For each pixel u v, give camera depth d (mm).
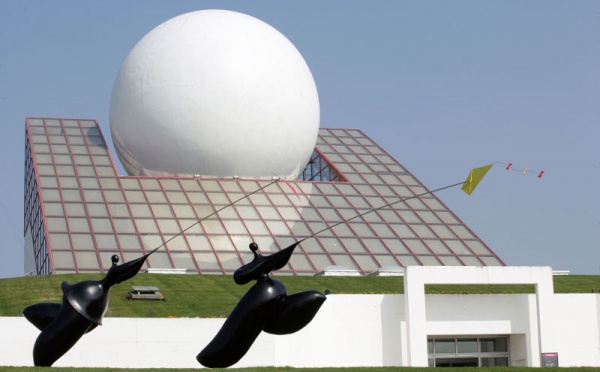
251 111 69875
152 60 70750
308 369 29219
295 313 21656
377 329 43094
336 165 75812
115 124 72312
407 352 43094
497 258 61594
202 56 70188
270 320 21891
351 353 42625
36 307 23406
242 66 70375
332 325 42625
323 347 42281
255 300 21688
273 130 70562
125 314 43188
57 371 26031
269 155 70688
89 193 64625
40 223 63000
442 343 45125
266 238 61188
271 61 71562
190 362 40000
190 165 69562
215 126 69062
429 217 66562
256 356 40469
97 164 69625
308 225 63500
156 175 70500
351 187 70875
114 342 39562
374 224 64500
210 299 47000
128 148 71375
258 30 73125
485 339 45531
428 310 43969
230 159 69688
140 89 70438
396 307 43531
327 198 68188
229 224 62344
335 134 84312
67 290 22719
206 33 71375
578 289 51312
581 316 44938
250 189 68000
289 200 66938
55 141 73188
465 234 64500
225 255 58688
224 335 21781
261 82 70562
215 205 64688
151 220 61875
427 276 43312
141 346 39781
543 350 43844
